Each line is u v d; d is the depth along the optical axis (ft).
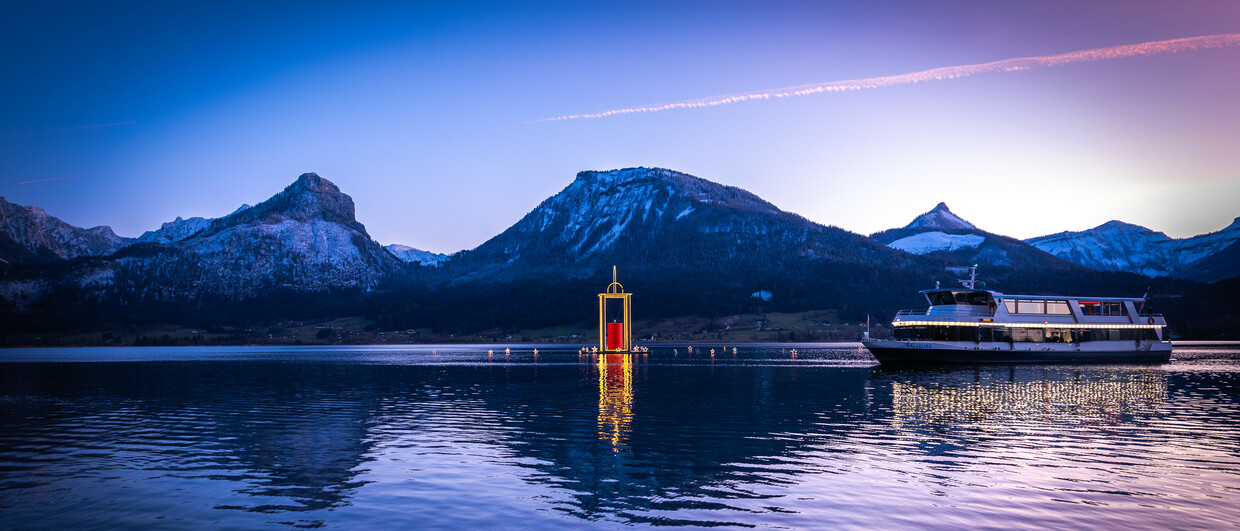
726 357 617.62
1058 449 135.95
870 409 201.16
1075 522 88.53
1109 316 392.06
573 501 99.35
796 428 164.76
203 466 124.36
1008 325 371.15
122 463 127.44
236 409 214.69
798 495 101.40
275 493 104.94
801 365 465.47
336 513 94.48
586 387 286.87
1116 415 185.26
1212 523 88.02
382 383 323.37
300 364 567.18
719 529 86.48
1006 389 257.55
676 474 115.44
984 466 120.16
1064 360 377.91
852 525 87.56
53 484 111.24
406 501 100.01
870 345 379.76
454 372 410.72
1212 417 180.96
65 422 185.06
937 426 166.71
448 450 138.10
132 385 322.96
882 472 115.85
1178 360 462.19
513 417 189.06
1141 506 95.20
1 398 257.55
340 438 154.20
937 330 370.12
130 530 88.28
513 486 108.06
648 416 188.65
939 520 89.30
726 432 159.22
